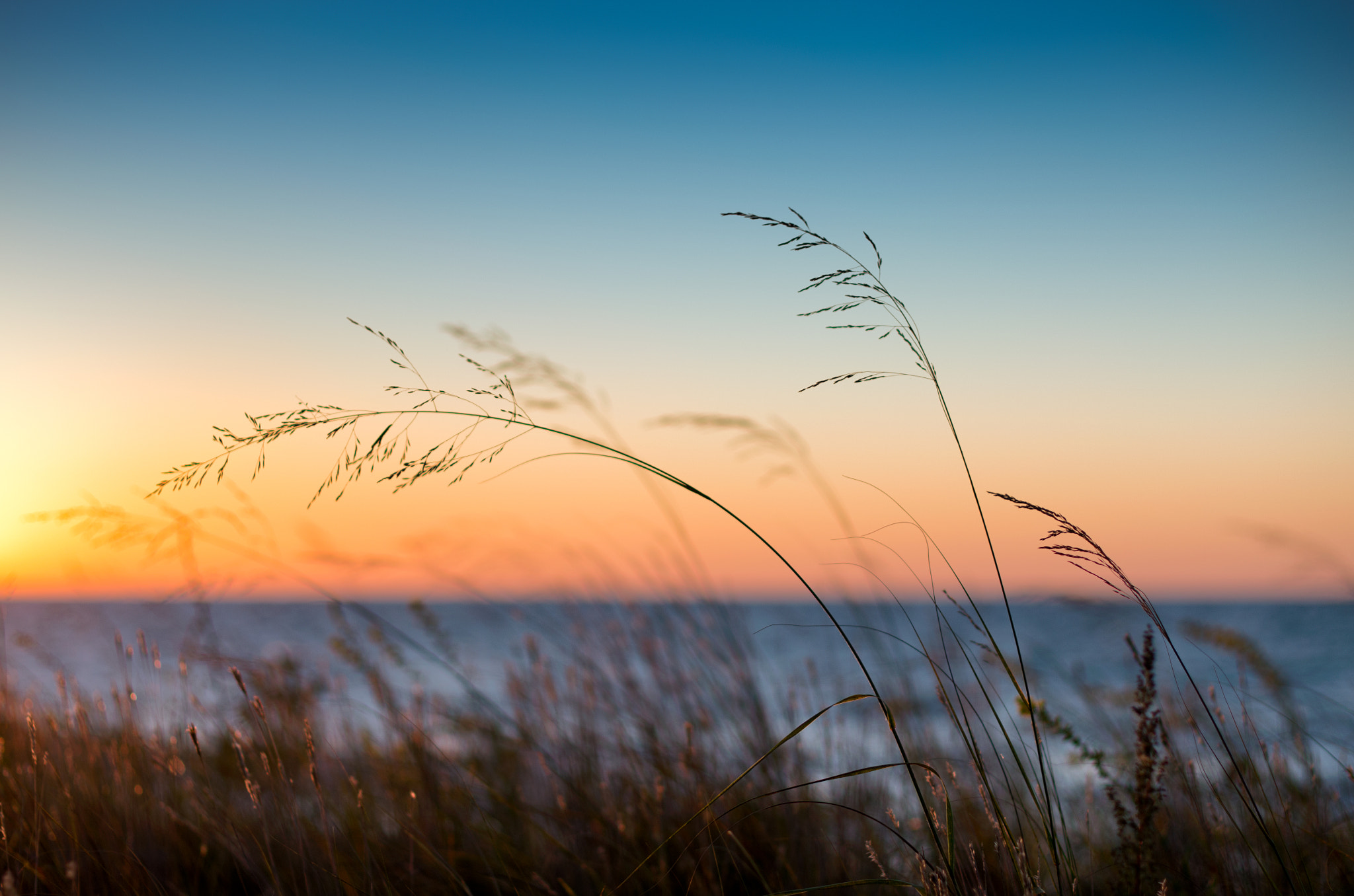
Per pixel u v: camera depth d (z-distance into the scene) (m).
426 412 2.05
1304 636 20.69
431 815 3.07
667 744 3.48
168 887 2.57
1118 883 2.29
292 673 3.72
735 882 2.75
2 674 3.51
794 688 3.77
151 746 2.96
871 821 3.09
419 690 3.67
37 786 2.75
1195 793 2.44
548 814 3.05
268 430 2.03
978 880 1.93
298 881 2.51
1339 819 2.47
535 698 3.68
